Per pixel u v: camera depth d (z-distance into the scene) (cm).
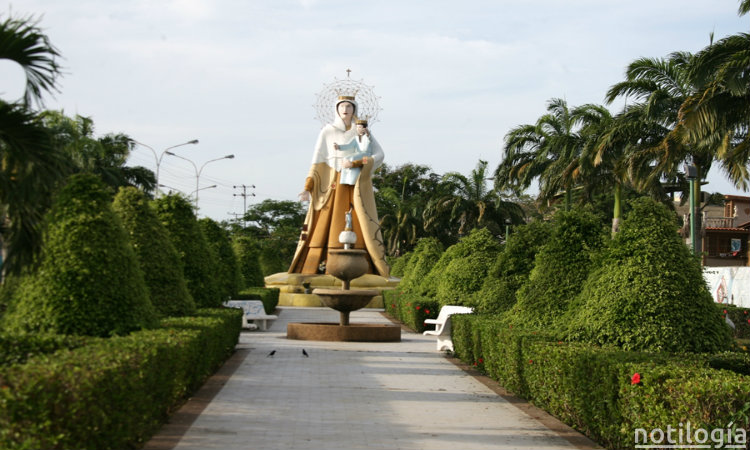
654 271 1102
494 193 5559
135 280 1138
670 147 2266
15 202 832
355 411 1133
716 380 723
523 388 1230
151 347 903
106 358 767
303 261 4422
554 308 1341
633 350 1071
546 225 1844
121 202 1482
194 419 1037
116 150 4347
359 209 4272
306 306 4119
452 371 1609
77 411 641
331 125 4309
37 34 830
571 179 3030
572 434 994
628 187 4381
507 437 975
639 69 2506
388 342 2250
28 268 886
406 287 3419
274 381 1409
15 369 652
